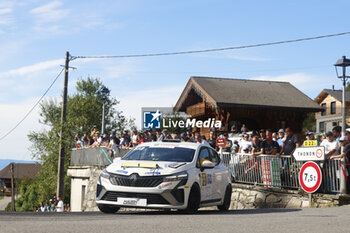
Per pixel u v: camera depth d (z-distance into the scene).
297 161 15.01
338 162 13.70
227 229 6.76
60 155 32.25
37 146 49.91
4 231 6.10
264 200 16.06
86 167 28.11
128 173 10.07
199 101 34.75
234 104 30.95
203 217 8.78
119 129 58.75
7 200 82.88
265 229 6.80
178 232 6.33
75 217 8.82
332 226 7.25
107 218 8.55
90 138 29.39
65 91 32.28
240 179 17.25
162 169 10.11
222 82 34.91
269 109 32.16
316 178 14.05
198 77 35.06
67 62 32.12
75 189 30.55
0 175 110.25
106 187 10.12
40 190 48.47
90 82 61.41
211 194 11.34
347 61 20.22
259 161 16.44
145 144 11.70
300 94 34.91
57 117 59.75
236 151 18.39
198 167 10.91
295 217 8.85
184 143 11.66
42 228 6.52
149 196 9.84
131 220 8.03
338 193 13.71
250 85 35.34
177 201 9.96
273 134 18.72
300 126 33.12
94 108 57.28
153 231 6.40
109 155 24.20
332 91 65.31
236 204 17.20
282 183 15.52
